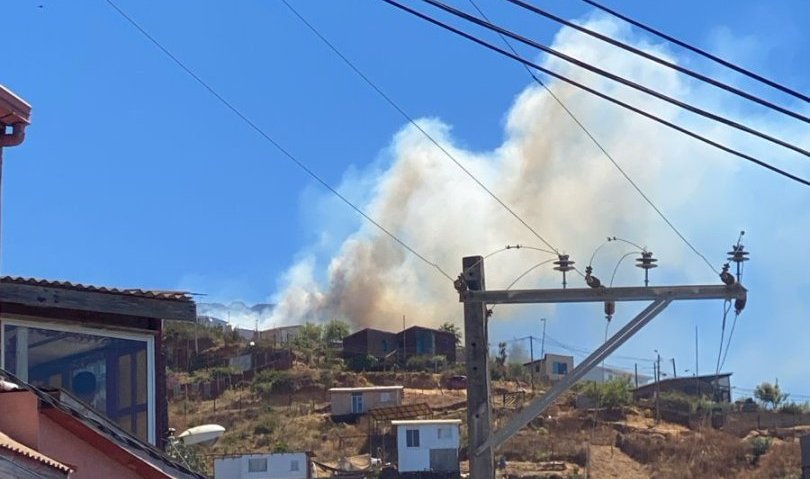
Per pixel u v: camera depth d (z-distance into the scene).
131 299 17.19
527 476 72.00
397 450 73.19
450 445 73.12
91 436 13.38
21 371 15.98
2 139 14.16
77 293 16.56
